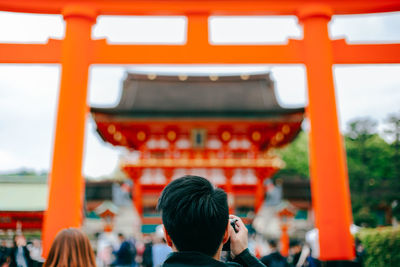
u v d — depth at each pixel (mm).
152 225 22688
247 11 7676
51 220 6684
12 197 15406
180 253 1220
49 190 6879
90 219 24906
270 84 24969
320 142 7070
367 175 25984
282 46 7605
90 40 7633
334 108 7230
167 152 22531
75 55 7355
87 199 25453
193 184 1334
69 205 6789
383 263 7672
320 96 7234
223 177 22469
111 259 11898
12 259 8453
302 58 7566
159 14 7746
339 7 7598
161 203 1329
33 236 15211
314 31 7555
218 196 1334
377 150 27844
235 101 24219
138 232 22484
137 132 22297
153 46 7559
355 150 28562
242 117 21453
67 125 7039
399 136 26156
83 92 7348
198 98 24875
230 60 7512
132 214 24828
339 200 6828
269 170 22234
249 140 22578
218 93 25516
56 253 1714
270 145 24016
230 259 1445
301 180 27438
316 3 7578
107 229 22344
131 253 10594
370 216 22391
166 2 7547
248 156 22594
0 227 14188
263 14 7805
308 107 7438
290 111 20281
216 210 1276
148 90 25328
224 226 1296
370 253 8188
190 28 7672
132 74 26281
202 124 22469
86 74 7449
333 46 7660
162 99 24406
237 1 7543
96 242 22500
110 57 7516
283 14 7828
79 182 7086
